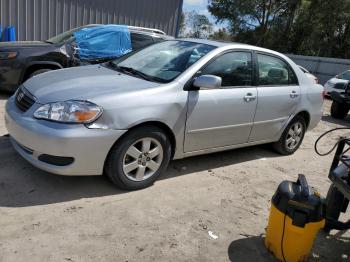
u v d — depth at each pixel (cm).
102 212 374
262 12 3550
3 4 1061
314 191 328
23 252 303
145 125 411
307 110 617
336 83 1530
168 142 436
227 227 383
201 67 458
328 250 371
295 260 330
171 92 427
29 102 403
